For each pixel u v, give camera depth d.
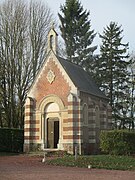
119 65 54.97
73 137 34.28
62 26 60.03
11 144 38.53
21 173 19.30
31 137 36.88
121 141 30.98
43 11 47.53
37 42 46.06
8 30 44.38
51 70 37.06
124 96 55.53
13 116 44.16
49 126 36.50
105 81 54.81
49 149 35.53
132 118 55.62
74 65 42.03
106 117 41.78
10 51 44.16
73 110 34.66
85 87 38.31
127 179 17.41
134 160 26.12
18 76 44.34
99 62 56.19
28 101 37.28
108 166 23.58
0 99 43.69
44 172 20.00
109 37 56.06
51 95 36.56
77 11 60.12
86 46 59.75
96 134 39.12
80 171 21.03
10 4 45.00
